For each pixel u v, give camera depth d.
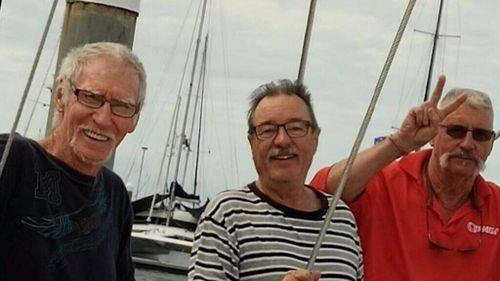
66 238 4.23
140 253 24.39
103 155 4.24
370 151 5.29
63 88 4.26
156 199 27.84
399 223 5.42
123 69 4.26
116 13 6.04
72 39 6.04
